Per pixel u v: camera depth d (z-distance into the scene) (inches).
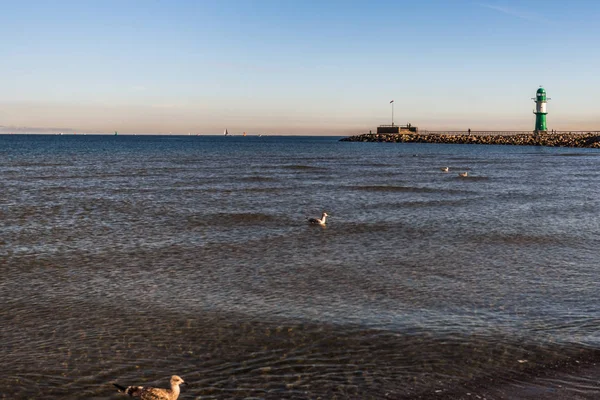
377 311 680.4
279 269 872.9
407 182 2278.5
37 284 787.4
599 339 596.7
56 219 1305.4
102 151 5211.6
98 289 765.9
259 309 686.5
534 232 1173.7
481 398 481.7
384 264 904.9
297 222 1295.5
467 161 3826.3
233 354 564.1
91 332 617.0
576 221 1312.7
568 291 759.7
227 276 831.7
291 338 601.0
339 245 1047.6
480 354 563.2
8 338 601.0
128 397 483.2
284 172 2783.0
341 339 598.2
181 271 858.8
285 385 504.7
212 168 3024.1
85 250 994.7
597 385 501.7
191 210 1465.3
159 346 582.2
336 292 754.2
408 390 496.4
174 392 469.4
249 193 1851.6
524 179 2431.1
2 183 2062.0
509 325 636.1
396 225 1258.0
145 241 1074.7
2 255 952.3
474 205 1589.6
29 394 490.6
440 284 791.7
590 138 6525.6
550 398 479.8
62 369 533.3
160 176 2474.2
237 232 1170.6
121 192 1839.3
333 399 481.7
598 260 931.3
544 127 7426.2
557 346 579.8
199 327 629.9
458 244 1056.8
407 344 586.2
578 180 2386.8
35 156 4106.8
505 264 904.9
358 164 3484.3
